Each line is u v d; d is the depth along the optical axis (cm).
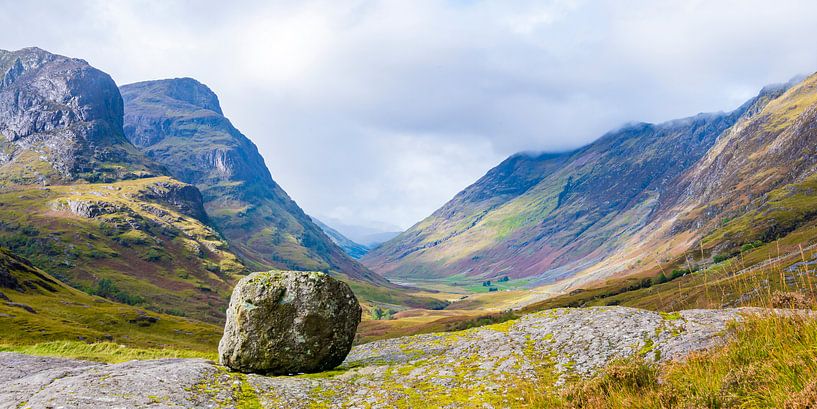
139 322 13950
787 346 952
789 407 777
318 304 2288
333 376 2045
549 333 2042
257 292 2252
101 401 1453
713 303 1299
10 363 3175
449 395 1580
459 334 2580
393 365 2128
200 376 1809
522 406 1381
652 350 1562
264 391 1728
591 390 1229
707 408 925
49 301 13900
